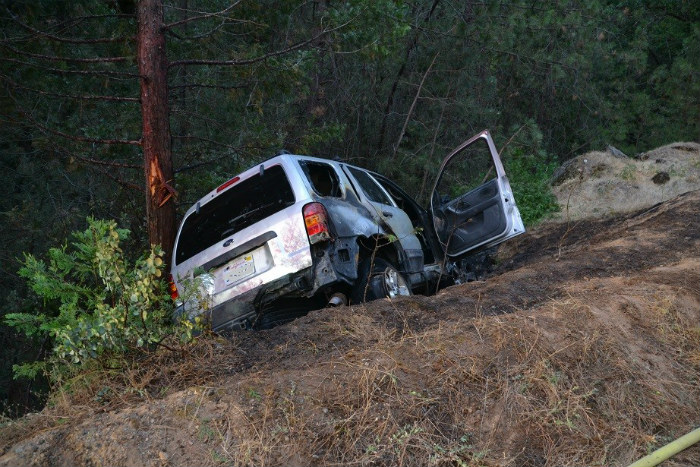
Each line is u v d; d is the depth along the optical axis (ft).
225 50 34.71
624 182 39.24
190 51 33.55
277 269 17.93
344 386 12.53
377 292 19.65
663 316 17.43
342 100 48.91
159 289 15.93
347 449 11.31
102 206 33.30
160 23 23.80
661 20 80.38
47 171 38.01
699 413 14.35
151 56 23.50
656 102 68.08
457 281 27.22
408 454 11.43
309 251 17.76
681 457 12.65
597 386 13.97
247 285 18.16
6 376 35.12
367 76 49.34
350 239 18.89
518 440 12.32
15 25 28.73
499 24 51.39
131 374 13.39
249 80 30.12
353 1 31.73
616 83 66.59
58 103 32.65
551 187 41.91
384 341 14.60
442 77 50.88
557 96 60.49
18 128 34.65
